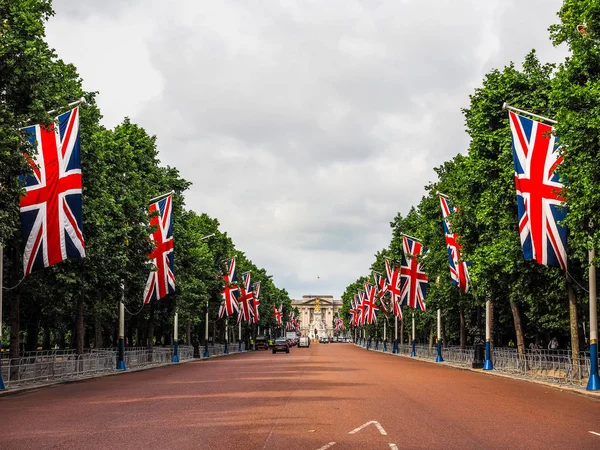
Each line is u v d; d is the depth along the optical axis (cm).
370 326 12794
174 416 1981
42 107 2781
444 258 5878
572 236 3173
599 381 2939
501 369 4603
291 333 16012
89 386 3338
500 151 4028
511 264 3862
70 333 9081
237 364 5972
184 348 7512
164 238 5069
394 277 7306
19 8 3034
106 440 1537
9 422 1898
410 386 3166
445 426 1761
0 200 2667
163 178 6300
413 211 8762
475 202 4422
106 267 4444
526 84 4038
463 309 6153
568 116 2591
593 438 1586
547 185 2997
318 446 1440
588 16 2705
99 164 4159
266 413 2045
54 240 3030
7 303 4250
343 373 4291
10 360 3291
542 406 2312
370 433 1631
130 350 5400
